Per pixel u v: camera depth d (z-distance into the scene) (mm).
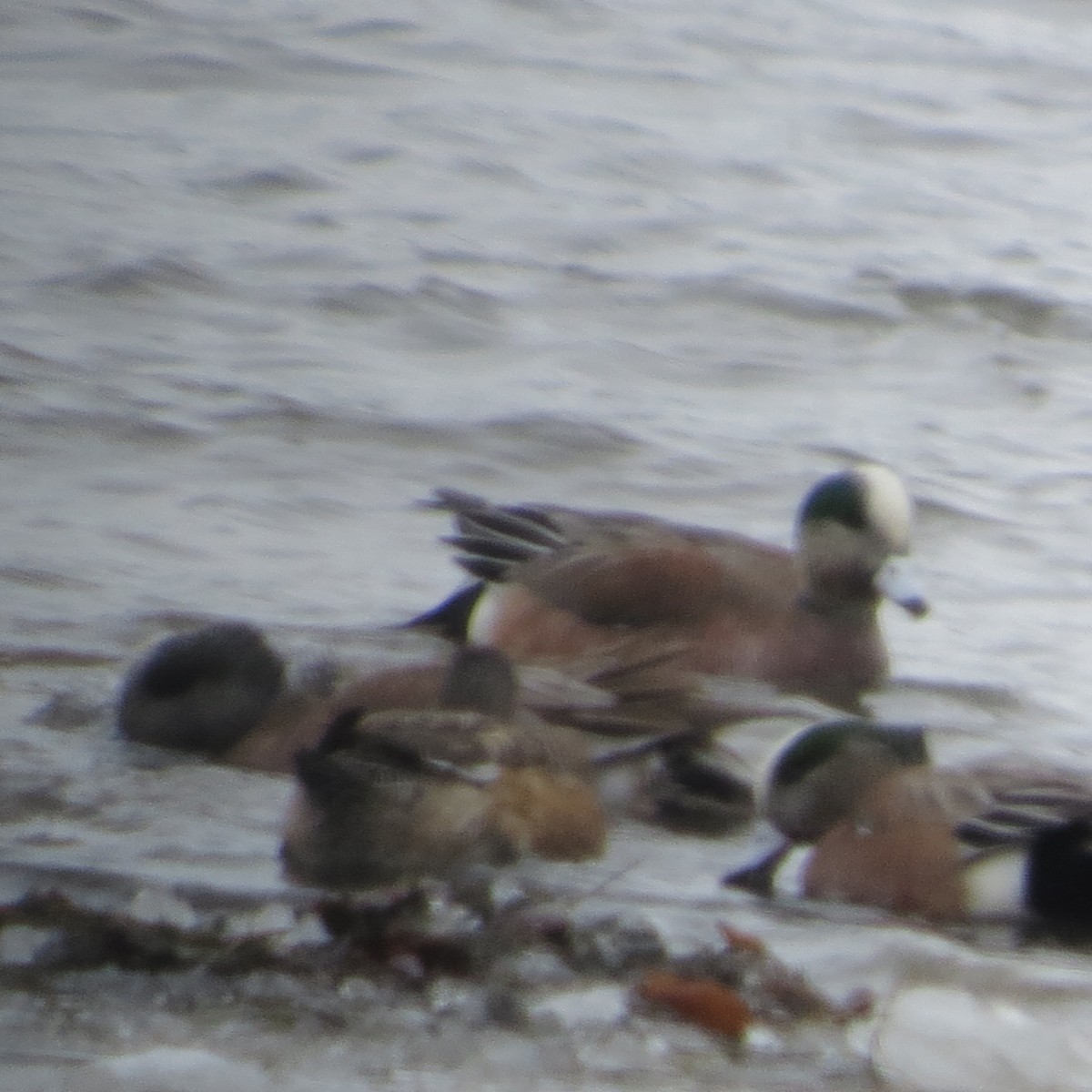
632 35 32156
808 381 19719
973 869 10039
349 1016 8117
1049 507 16812
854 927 9688
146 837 10109
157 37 30188
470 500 15188
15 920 8672
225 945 8625
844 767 10797
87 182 24125
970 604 14953
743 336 20781
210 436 17203
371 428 17688
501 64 30344
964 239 23844
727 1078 7828
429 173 25391
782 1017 8391
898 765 10828
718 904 9906
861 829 10258
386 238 23000
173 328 19953
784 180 25859
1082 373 20266
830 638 14109
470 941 8828
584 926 9102
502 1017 8180
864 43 32531
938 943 9555
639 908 9695
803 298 21609
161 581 14195
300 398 18203
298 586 14422
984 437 18469
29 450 16562
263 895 9500
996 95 30250
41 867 9594
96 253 21609
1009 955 9562
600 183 25359
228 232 22844
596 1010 8289
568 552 14609
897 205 25125
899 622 14875
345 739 10008
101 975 8328
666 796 11242
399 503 16250
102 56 29234
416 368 19406
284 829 10031
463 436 17703
